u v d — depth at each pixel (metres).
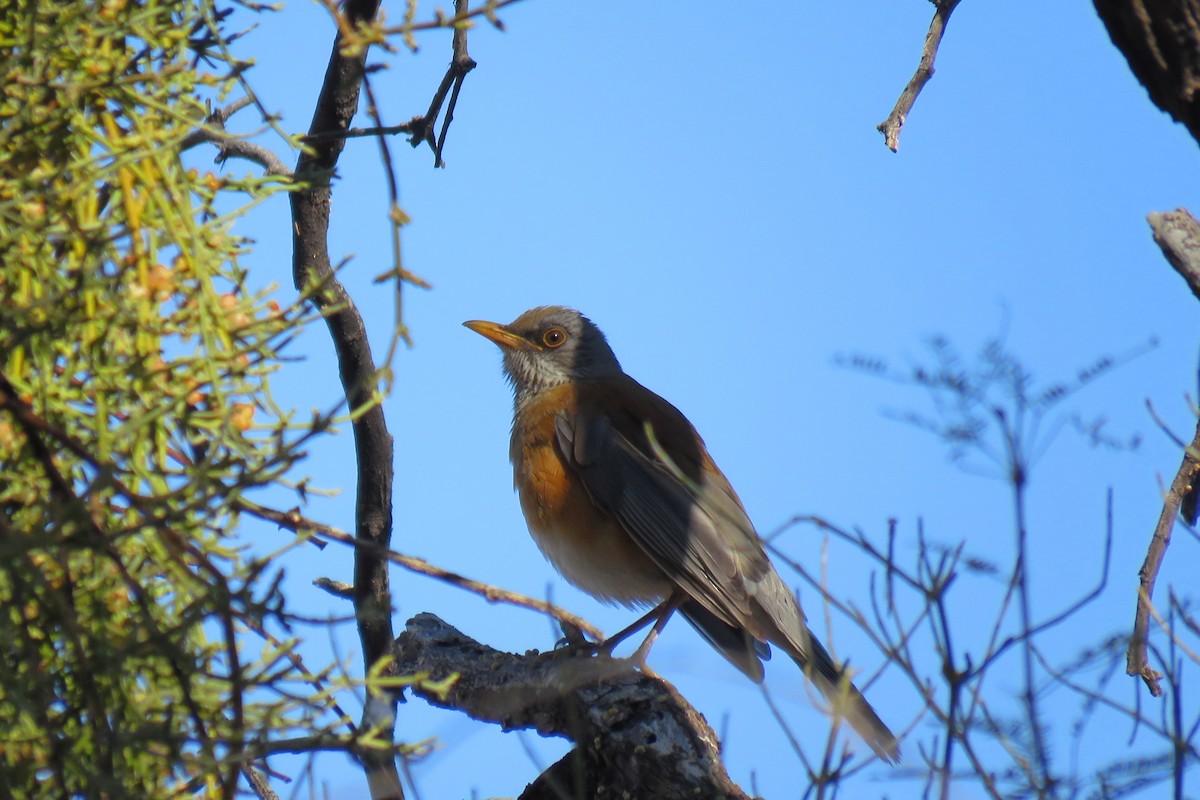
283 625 6.09
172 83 7.12
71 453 6.50
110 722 6.41
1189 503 8.88
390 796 7.54
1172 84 7.54
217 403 6.65
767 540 6.76
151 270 6.66
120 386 6.52
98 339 6.55
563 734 10.26
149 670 6.49
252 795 6.56
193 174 6.89
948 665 6.35
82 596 6.40
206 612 5.99
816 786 6.27
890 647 6.50
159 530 5.94
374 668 6.29
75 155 6.90
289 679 6.23
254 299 6.88
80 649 5.75
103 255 6.68
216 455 6.47
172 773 6.34
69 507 5.70
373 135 7.71
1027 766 6.50
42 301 6.19
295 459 6.06
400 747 6.26
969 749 6.36
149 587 6.73
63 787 5.83
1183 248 7.59
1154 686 7.88
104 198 7.08
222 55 7.34
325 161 10.44
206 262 6.72
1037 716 6.52
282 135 7.07
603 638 7.07
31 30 6.68
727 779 9.48
